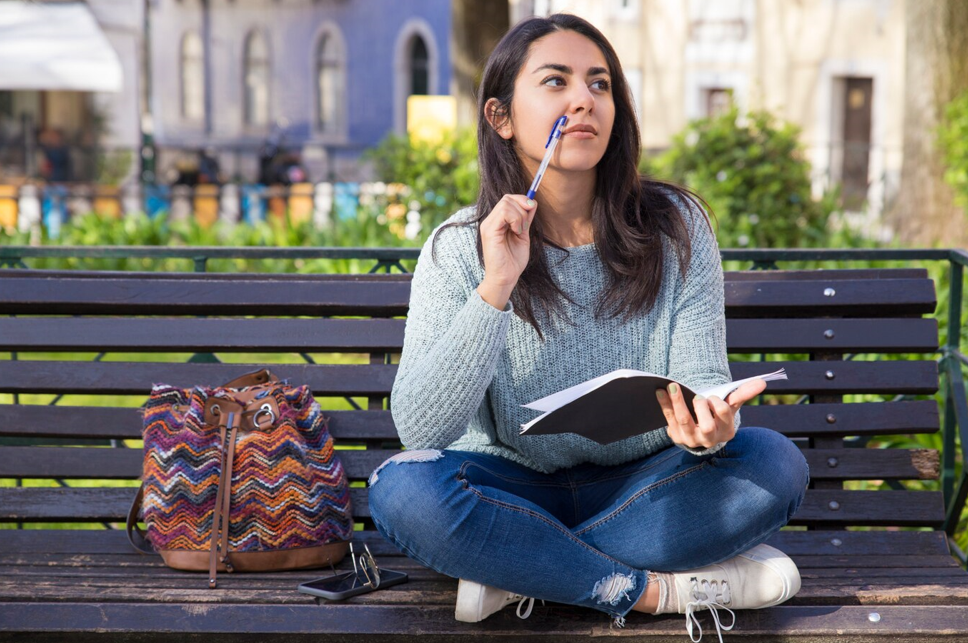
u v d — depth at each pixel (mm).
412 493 2055
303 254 2988
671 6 16844
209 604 2139
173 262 6039
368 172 18672
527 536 2049
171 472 2330
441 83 19891
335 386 2650
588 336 2248
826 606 2150
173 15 20875
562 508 2307
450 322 2193
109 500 2580
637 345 2258
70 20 12383
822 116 15977
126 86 15945
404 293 2689
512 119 2248
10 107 17078
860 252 2902
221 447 2328
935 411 2658
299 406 2447
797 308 2719
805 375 2682
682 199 2359
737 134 7340
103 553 2486
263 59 21422
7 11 12375
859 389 2678
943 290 4746
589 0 16875
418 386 2076
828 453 2635
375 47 20531
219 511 2293
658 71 17031
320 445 2430
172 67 20969
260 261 6055
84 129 17344
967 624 2104
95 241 6633
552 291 2219
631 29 16969
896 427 2652
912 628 2104
